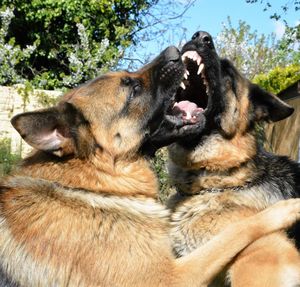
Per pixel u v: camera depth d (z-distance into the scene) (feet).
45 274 3.68
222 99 4.67
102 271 3.71
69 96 4.27
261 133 4.99
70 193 3.87
